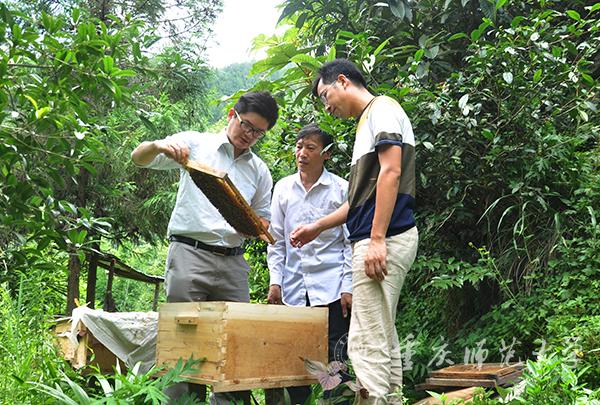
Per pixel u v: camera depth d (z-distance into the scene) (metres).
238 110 3.30
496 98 4.36
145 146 2.89
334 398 2.88
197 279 3.22
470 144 4.42
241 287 3.40
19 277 3.59
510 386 3.33
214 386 2.60
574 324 3.61
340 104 2.97
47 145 3.39
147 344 4.47
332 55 4.76
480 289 4.83
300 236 3.20
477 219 4.72
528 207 4.41
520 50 4.44
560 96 4.41
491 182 4.37
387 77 5.20
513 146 4.26
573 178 4.30
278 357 2.78
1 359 3.16
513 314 4.15
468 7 5.38
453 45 5.46
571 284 4.02
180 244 3.26
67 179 8.45
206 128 10.57
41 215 3.42
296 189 3.83
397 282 2.64
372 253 2.56
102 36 3.29
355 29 5.82
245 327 2.67
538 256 4.28
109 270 7.27
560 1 5.39
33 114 3.13
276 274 3.83
